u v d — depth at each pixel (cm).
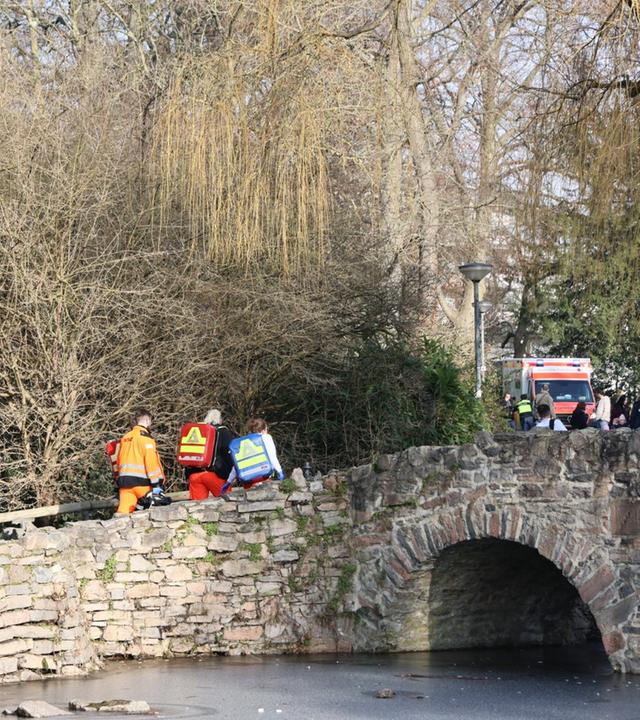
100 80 2956
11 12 3972
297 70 2486
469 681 2069
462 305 5416
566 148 2344
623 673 2077
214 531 2364
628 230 2325
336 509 2420
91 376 2670
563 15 2534
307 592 2397
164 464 2967
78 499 2728
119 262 2730
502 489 2212
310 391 3244
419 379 3412
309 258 2730
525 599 2602
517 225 2434
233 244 2497
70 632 2131
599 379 6272
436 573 2377
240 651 2355
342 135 2791
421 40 4984
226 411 3097
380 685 2019
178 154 2553
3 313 2638
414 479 2333
